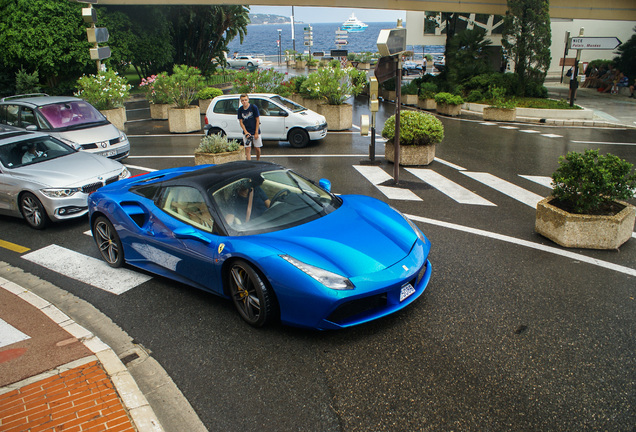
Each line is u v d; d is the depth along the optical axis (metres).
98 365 3.54
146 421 2.94
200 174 4.95
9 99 11.72
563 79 34.44
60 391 3.25
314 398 3.18
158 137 15.66
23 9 22.98
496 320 4.05
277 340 3.89
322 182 5.22
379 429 2.88
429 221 6.90
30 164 7.58
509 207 7.55
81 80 16.86
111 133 10.95
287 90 20.50
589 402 3.03
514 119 19.05
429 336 3.84
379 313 3.80
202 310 4.47
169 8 31.56
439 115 21.56
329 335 3.92
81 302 4.75
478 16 32.38
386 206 4.94
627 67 28.67
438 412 2.99
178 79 16.42
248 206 4.46
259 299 3.90
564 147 13.00
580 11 22.72
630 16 22.72
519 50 22.89
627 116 18.92
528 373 3.33
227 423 3.00
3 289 4.98
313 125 13.31
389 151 11.13
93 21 15.20
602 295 4.46
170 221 4.71
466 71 25.52
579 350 3.59
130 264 5.50
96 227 5.64
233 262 4.09
